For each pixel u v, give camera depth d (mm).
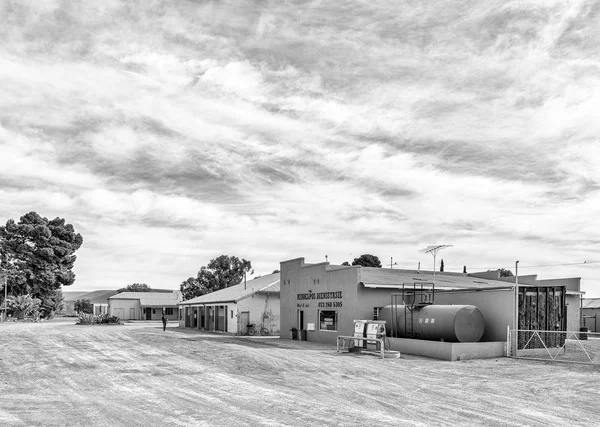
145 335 41750
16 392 15867
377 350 27641
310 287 38719
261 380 18281
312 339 37438
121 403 14141
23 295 81312
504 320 28141
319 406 13844
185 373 19953
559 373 20891
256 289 48312
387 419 12445
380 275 37250
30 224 87125
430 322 28516
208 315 54938
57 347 30469
